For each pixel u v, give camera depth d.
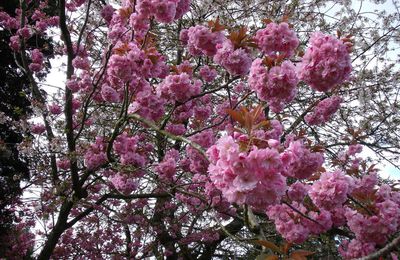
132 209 7.37
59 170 6.75
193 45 3.93
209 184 4.27
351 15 7.11
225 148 1.95
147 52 3.71
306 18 7.37
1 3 9.94
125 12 4.04
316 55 2.85
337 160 5.11
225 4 6.80
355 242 3.16
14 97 9.84
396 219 3.03
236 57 3.34
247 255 7.79
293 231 3.23
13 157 9.00
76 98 6.32
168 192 4.68
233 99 5.55
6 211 9.10
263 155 1.90
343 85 5.98
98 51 7.39
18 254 8.30
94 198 7.73
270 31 3.29
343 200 3.04
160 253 7.80
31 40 9.08
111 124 6.59
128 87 4.05
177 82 3.78
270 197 1.97
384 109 7.49
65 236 8.12
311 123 5.47
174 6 3.61
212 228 7.28
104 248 8.34
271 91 2.97
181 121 5.22
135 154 5.00
